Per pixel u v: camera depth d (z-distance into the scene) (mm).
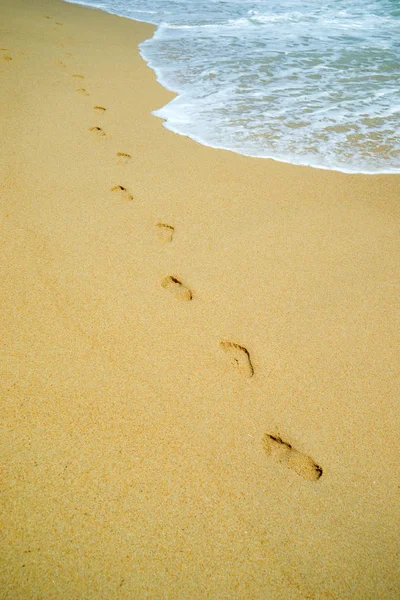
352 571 2312
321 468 2535
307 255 3443
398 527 2414
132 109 5250
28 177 3828
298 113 5457
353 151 4625
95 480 2426
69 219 3512
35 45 6961
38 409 2590
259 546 2334
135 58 7227
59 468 2441
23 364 2729
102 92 5609
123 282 3152
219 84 6312
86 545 2283
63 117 4727
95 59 6875
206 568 2275
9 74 5578
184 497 2416
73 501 2369
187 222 3615
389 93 6074
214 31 9297
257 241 3516
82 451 2492
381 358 2920
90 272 3184
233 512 2396
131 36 8578
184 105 5555
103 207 3652
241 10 11500
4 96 4945
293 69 7012
